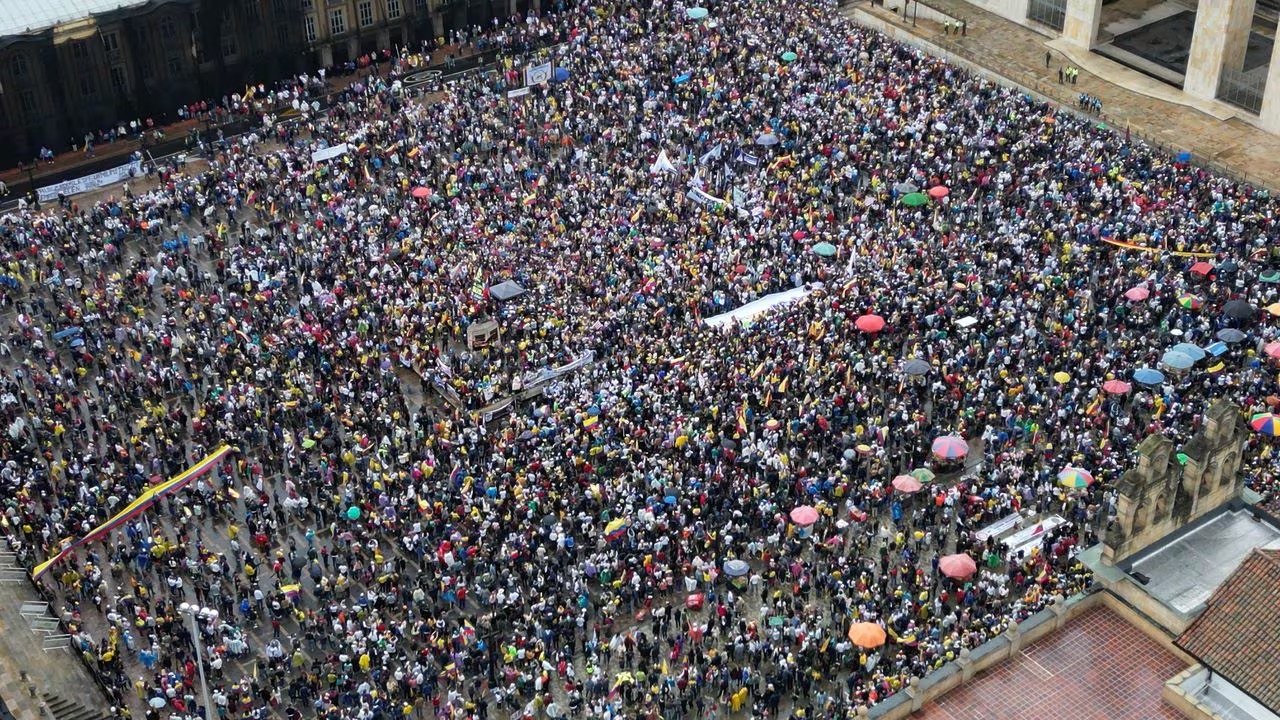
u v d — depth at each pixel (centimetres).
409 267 15325
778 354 13662
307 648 11269
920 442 12781
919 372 13325
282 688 10894
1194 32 18488
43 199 17150
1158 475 8206
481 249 15475
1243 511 8744
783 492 12169
